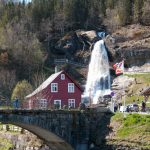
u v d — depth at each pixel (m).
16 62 157.62
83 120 82.19
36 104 99.44
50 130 78.56
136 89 135.50
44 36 179.75
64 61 164.50
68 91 103.75
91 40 174.62
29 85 130.25
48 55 171.62
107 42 167.75
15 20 180.88
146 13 179.25
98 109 83.81
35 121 76.62
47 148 85.69
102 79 158.38
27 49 162.75
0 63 154.38
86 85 160.00
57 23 183.38
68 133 80.62
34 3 190.50
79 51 173.62
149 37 166.25
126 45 161.62
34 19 185.00
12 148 91.25
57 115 79.44
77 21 186.88
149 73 145.75
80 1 190.62
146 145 72.19
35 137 87.88
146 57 155.00
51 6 190.25
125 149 74.06
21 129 92.25
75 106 103.69
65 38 176.12
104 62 163.75
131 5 184.12
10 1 199.38
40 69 161.25
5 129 98.81
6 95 136.12
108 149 77.06
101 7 193.25
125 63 158.50
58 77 103.19
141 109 89.31
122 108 87.62
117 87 144.88
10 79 142.12
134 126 77.38
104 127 81.75
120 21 182.62
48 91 101.94
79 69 165.50
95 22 188.50
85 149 81.31
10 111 73.75
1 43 162.62
